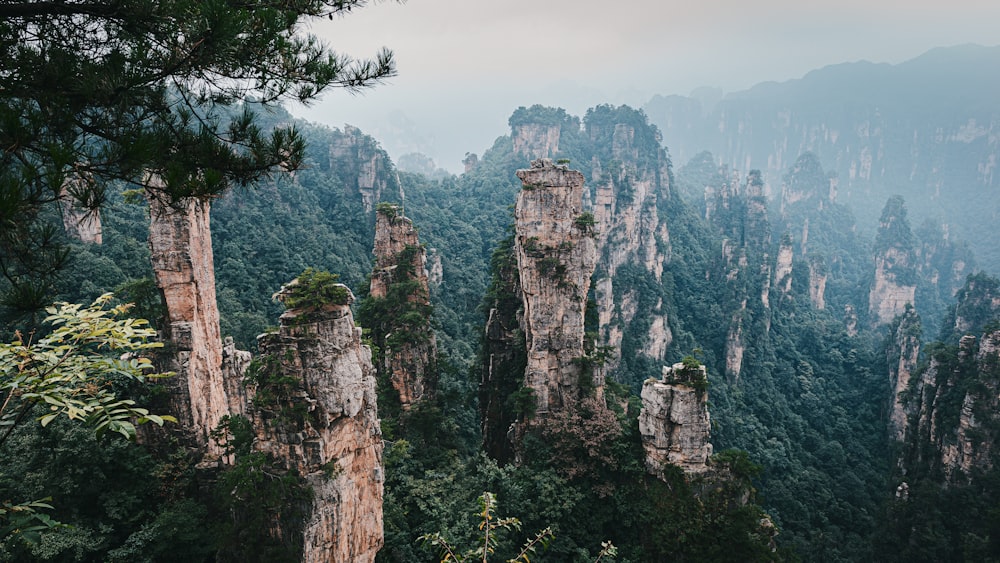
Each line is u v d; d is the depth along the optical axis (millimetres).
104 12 8508
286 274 75250
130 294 29844
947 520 53625
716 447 74812
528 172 37812
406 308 45062
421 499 31922
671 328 102750
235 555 22266
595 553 32250
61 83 7895
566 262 38125
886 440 85938
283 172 10562
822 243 185125
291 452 21578
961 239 188000
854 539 62125
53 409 9562
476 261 105000
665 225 117438
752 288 107000
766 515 32062
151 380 27781
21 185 6738
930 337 140625
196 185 8781
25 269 7887
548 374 38625
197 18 8445
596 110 156375
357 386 22891
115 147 8188
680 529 30078
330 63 10086
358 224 101750
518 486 33375
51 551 21375
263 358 22484
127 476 26047
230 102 10062
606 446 34562
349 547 22875
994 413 54969
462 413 52844
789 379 99188
